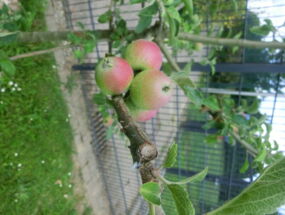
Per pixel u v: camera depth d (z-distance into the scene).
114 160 0.80
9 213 0.53
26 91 0.54
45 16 0.55
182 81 0.23
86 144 0.70
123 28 0.34
